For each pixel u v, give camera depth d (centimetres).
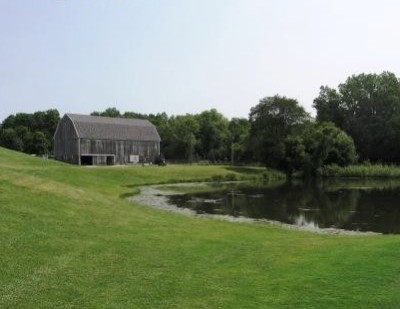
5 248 1523
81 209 2559
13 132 13625
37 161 6322
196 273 1443
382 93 12062
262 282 1343
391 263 1480
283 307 1130
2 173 3072
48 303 1125
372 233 2953
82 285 1268
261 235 2428
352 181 8138
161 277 1384
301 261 1584
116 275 1377
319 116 12550
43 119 15312
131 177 6738
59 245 1664
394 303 1129
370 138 11700
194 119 14825
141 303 1159
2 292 1173
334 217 3669
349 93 12412
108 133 10012
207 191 5844
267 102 9844
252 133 10019
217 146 14400
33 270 1355
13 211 2094
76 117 9919
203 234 2283
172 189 6009
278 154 9406
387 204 4572
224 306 1146
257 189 6278
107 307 1120
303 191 6003
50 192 2812
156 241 1925
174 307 1138
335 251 1728
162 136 14488
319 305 1133
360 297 1174
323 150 9438
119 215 2644
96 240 1825
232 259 1644
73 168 6222
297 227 3159
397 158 11762
